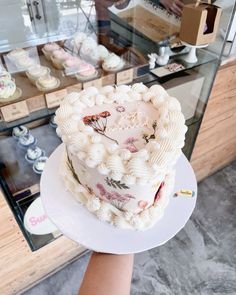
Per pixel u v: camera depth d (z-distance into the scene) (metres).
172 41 1.20
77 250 1.49
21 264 1.26
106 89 0.77
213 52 1.25
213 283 1.45
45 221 1.23
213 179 2.00
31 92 0.92
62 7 1.07
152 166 0.57
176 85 1.24
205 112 1.45
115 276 0.62
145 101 0.73
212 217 1.76
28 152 1.19
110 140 0.62
